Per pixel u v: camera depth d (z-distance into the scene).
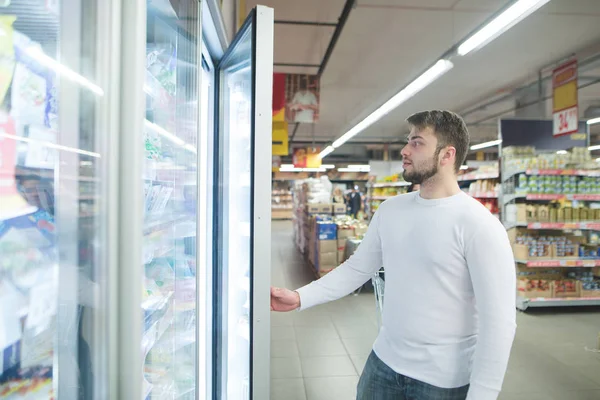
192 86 1.29
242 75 1.88
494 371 1.08
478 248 1.15
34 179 0.62
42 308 0.63
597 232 5.09
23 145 0.61
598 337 3.56
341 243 6.33
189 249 1.33
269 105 1.24
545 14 5.42
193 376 1.35
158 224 1.07
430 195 1.33
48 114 0.64
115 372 0.69
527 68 7.85
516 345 3.60
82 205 0.66
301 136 18.02
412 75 8.34
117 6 0.68
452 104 11.12
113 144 0.68
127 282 0.69
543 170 4.61
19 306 0.60
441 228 1.24
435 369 1.21
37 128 0.63
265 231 1.24
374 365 1.43
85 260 0.66
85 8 0.66
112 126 0.67
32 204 0.62
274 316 4.46
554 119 6.06
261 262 1.24
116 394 0.69
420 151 1.30
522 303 4.61
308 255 8.02
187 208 1.31
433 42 6.43
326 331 4.00
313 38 6.25
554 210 4.69
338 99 10.55
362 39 6.30
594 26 5.80
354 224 6.59
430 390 1.21
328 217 7.34
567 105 5.83
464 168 10.10
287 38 6.25
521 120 6.13
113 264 0.68
